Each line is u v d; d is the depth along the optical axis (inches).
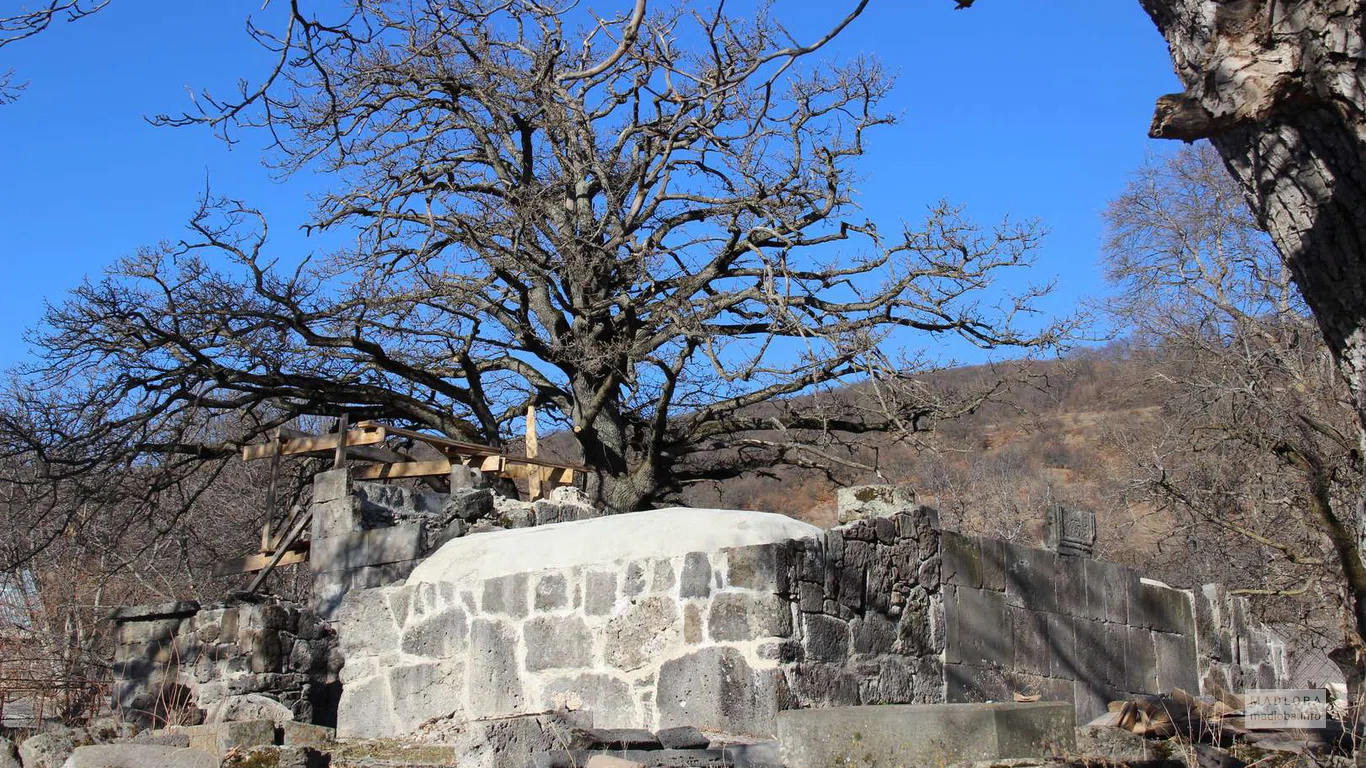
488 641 381.1
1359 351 173.0
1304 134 171.0
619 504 967.0
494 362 1089.4
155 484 936.3
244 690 467.2
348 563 478.9
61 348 876.0
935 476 1144.2
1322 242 172.1
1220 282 993.5
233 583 984.9
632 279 951.0
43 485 888.9
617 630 360.2
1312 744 317.1
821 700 346.6
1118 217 1044.5
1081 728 304.7
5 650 558.3
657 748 289.9
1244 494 811.4
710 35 768.9
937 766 253.0
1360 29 163.3
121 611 524.7
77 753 257.3
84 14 313.1
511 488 682.8
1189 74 181.5
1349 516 668.1
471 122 982.4
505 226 958.4
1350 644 427.8
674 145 948.0
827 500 1472.7
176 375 909.2
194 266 899.4
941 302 916.6
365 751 338.3
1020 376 942.4
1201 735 314.0
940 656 403.9
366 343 966.4
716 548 352.5
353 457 575.5
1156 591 524.7
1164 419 950.4
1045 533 483.2
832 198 923.4
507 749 269.6
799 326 818.8
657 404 975.0
